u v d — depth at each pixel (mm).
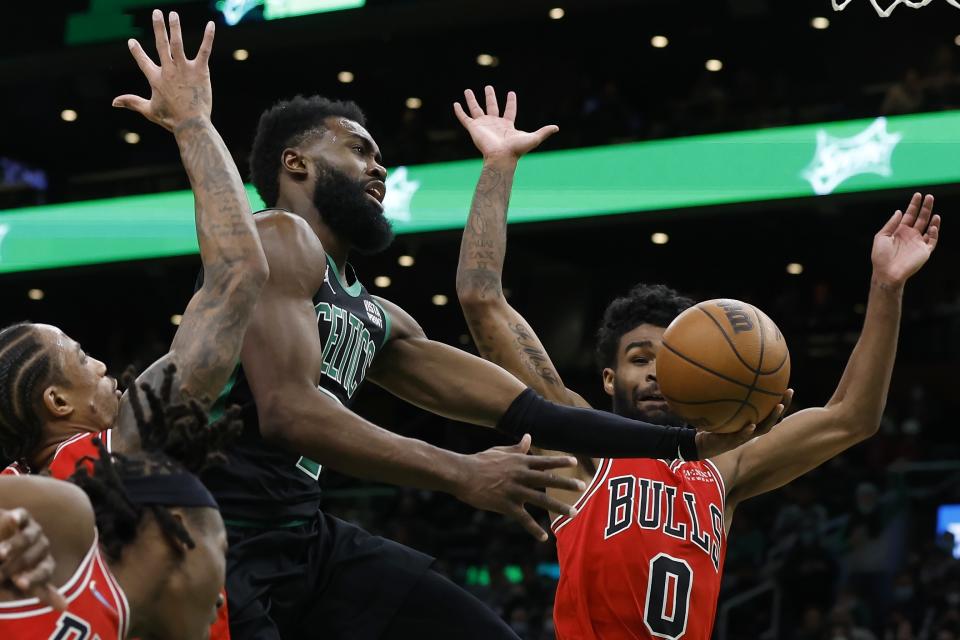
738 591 19516
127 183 26672
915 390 25938
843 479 21000
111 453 3412
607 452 4789
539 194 23922
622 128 24062
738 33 28500
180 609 3318
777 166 22359
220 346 4078
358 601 5145
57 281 32625
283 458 4871
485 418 5191
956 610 17875
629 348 6055
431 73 30188
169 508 3299
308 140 5277
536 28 28453
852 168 21797
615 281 32250
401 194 24469
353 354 5129
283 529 4945
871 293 5984
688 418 4652
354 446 4359
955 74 26016
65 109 30859
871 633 18031
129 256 26219
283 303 4586
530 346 5859
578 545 5789
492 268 5961
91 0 25859
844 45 28484
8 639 3070
